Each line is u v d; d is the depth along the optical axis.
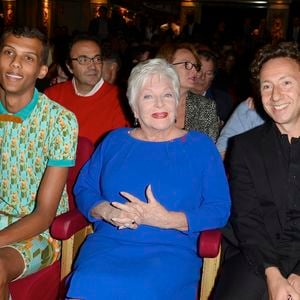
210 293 2.08
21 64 2.11
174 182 2.11
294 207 2.05
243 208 2.12
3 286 1.94
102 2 15.28
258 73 2.10
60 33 10.63
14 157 2.23
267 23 16.16
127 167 2.17
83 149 2.42
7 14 14.82
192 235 2.13
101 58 3.19
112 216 2.06
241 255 2.15
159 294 1.90
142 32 13.28
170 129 2.23
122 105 3.19
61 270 2.19
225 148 2.87
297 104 2.01
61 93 3.28
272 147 2.10
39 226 2.11
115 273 1.93
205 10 17.34
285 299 1.85
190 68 2.83
